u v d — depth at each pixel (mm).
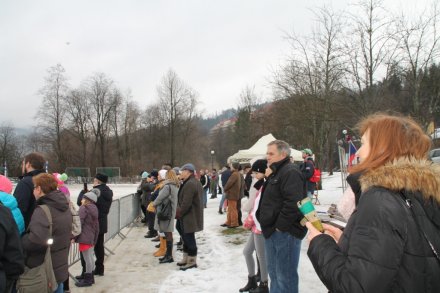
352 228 1749
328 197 16828
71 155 56781
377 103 12039
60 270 4102
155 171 12992
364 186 1746
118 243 9969
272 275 4109
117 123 60781
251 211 5449
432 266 1513
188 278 6395
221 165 76250
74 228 5812
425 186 1598
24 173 4637
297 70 18172
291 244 3947
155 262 7758
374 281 1492
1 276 2652
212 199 22000
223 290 5656
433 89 11609
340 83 13734
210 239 9828
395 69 12195
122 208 11148
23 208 4156
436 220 1580
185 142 59688
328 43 16016
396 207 1569
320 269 1759
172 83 59219
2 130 70500
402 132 1804
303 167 11258
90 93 57719
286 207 3887
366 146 1915
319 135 21047
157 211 7770
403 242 1517
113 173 56844
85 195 6273
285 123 21438
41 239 3646
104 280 6512
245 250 5484
